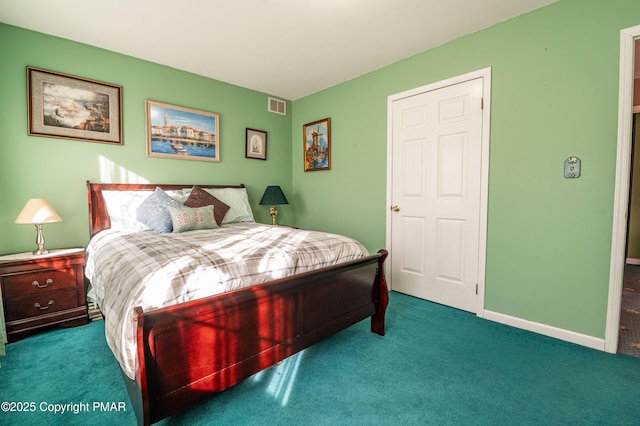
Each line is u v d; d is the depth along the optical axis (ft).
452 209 8.89
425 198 9.52
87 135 8.80
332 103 12.30
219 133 11.64
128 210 8.73
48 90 8.17
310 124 13.19
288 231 8.13
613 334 6.37
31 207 7.29
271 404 4.86
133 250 5.68
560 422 4.46
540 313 7.34
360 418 4.56
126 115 9.52
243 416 4.59
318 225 13.20
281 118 13.82
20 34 7.80
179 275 4.16
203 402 4.89
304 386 5.32
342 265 5.99
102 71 9.04
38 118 8.06
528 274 7.49
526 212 7.45
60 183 8.47
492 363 6.03
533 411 4.69
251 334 4.66
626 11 6.03
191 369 4.00
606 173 6.34
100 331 7.47
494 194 7.97
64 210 8.55
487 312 8.21
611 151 6.27
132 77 9.59
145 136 9.91
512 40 7.49
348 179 11.84
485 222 8.13
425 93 9.33
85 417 4.53
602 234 6.44
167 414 3.80
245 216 11.16
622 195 6.18
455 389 5.22
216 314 4.21
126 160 9.56
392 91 10.18
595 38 6.37
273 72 10.92
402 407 4.79
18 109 7.84
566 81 6.75
